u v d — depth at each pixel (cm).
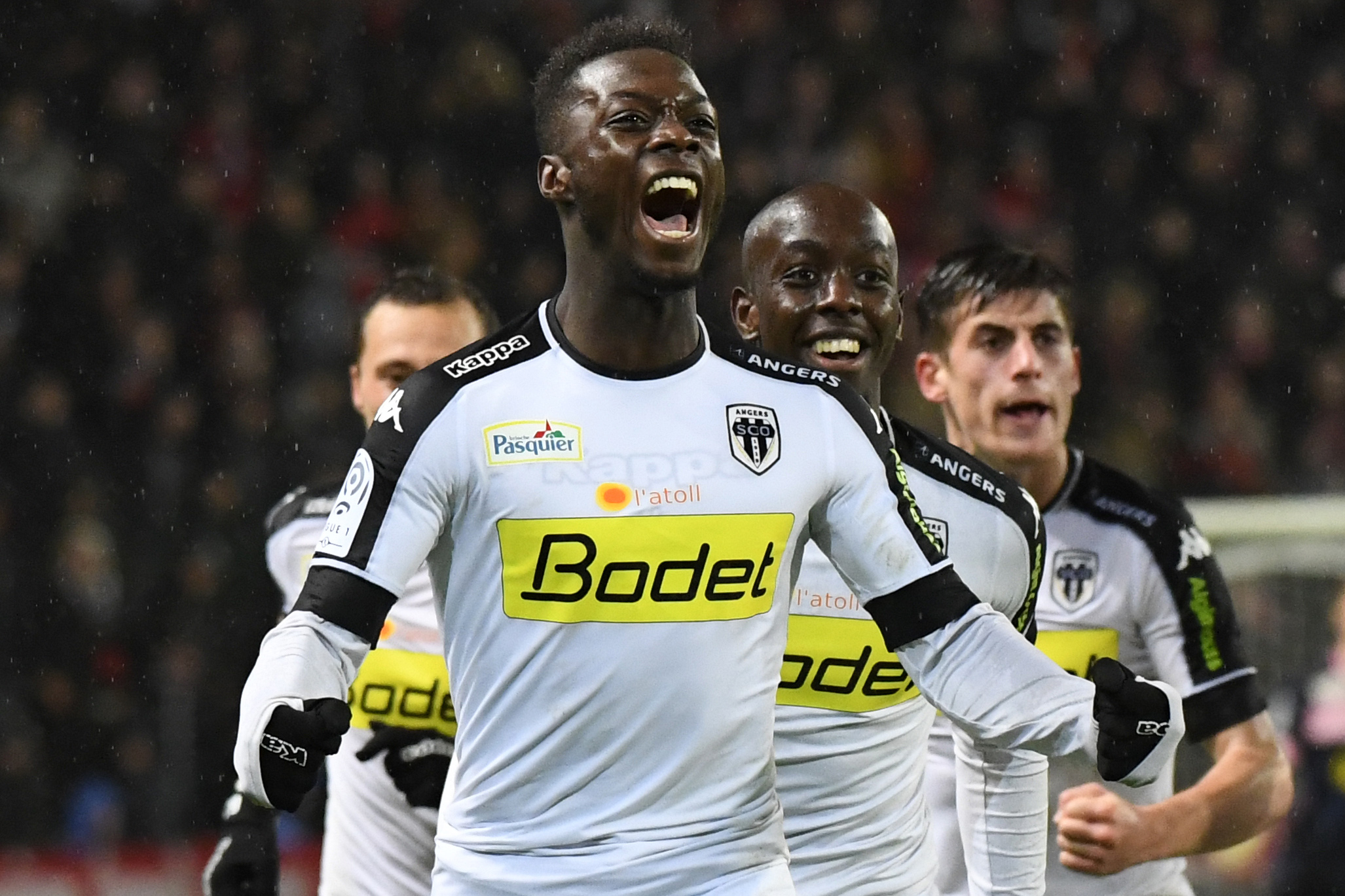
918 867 1238
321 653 923
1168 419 4328
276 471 3806
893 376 3938
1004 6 4834
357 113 4419
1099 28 4853
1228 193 4719
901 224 4544
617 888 956
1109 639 1524
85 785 3253
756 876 983
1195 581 1502
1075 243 4612
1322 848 2181
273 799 864
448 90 4478
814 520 1016
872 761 1212
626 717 955
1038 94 4766
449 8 4534
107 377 3897
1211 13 4906
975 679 985
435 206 4369
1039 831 1284
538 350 995
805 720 1200
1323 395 4438
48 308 3966
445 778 1530
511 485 954
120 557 3519
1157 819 1414
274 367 4009
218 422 3878
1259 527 2383
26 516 3538
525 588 955
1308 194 4750
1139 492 1541
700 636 959
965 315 1538
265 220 4216
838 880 1205
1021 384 1516
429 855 1543
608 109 977
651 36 1030
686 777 964
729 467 975
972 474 1252
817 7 4703
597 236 978
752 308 1405
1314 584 2356
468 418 962
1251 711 1496
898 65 4712
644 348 987
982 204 4606
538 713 960
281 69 4412
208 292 4084
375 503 950
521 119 4503
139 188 4181
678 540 959
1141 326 4466
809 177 4503
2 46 4231
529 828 971
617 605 952
